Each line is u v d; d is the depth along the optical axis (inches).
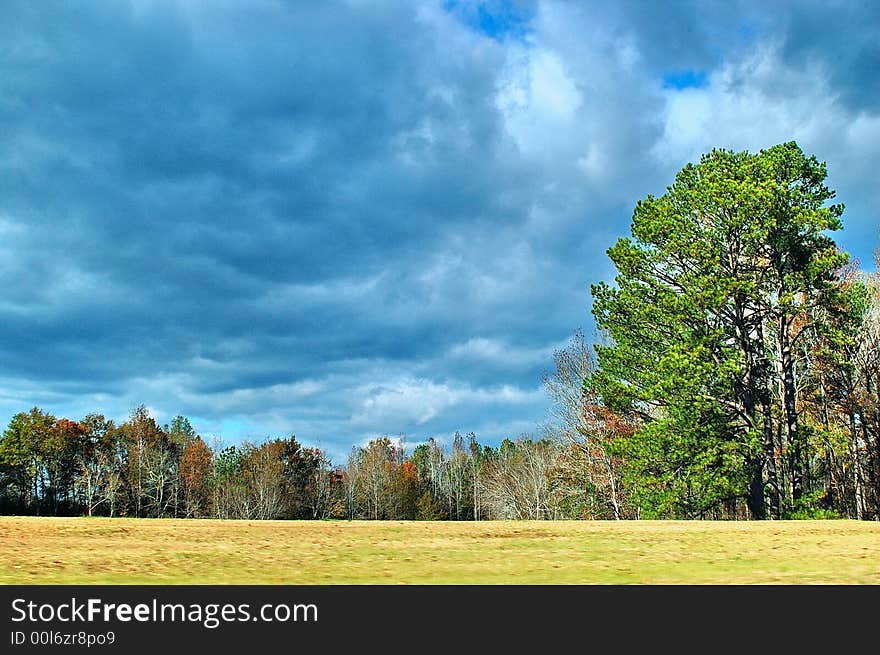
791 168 1428.4
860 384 1612.9
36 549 506.0
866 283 1659.7
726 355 1382.9
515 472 2529.5
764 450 1395.2
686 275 1430.9
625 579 430.0
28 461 3004.4
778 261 1419.8
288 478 3533.5
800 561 495.2
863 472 1728.6
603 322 1536.7
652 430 1374.3
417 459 5152.6
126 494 3061.0
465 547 567.8
